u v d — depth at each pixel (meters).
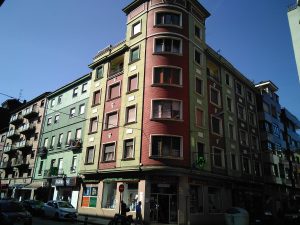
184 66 25.86
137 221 20.39
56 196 31.66
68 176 30.86
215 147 27.00
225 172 27.44
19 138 46.00
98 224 19.89
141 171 22.19
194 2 29.55
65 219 20.98
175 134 23.14
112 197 24.70
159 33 26.33
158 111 23.89
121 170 23.56
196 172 23.19
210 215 24.02
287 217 26.56
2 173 47.50
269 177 35.00
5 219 14.62
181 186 21.98
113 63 30.67
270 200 35.06
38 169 37.16
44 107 41.12
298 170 45.09
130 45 28.31
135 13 29.59
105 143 26.89
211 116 27.73
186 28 27.59
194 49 27.81
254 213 27.41
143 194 21.45
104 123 27.95
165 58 25.38
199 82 27.73
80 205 27.33
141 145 23.17
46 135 38.25
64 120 35.50
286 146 43.31
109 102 28.47
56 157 34.34
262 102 38.91
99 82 31.05
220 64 32.06
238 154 30.81
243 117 34.69
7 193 43.22
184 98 24.73
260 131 37.84
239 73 36.09
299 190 43.88
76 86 35.72
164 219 21.17
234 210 20.34
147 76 25.22
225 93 31.62
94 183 26.77
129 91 26.34
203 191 24.14
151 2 28.14
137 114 24.64
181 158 22.66
